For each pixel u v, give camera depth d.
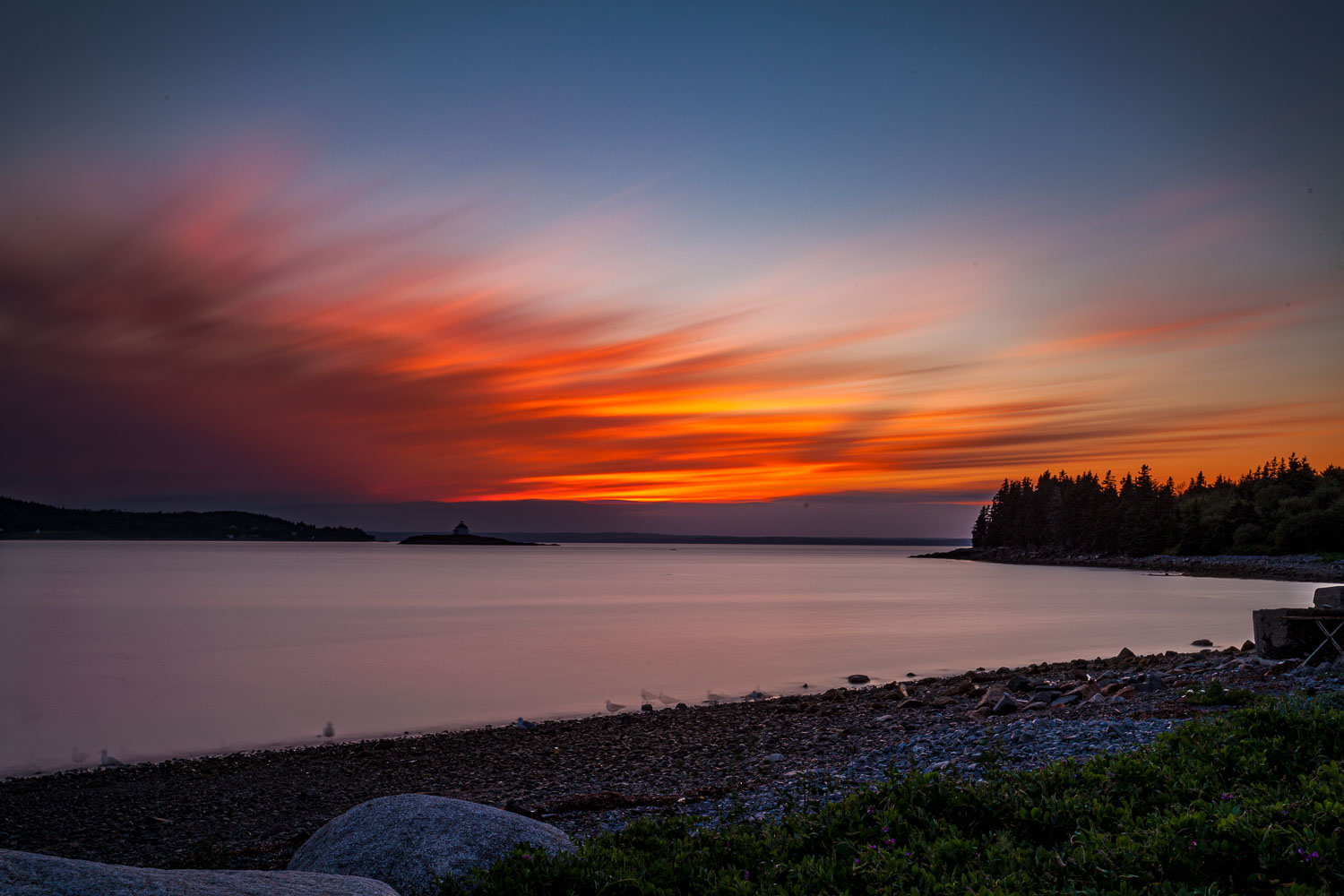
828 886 6.96
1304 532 151.75
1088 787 8.99
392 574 145.38
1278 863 6.30
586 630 56.09
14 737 25.39
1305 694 13.80
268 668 39.50
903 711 23.75
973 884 6.55
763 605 79.31
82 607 75.50
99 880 5.12
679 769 18.08
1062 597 89.94
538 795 16.45
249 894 5.55
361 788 18.28
